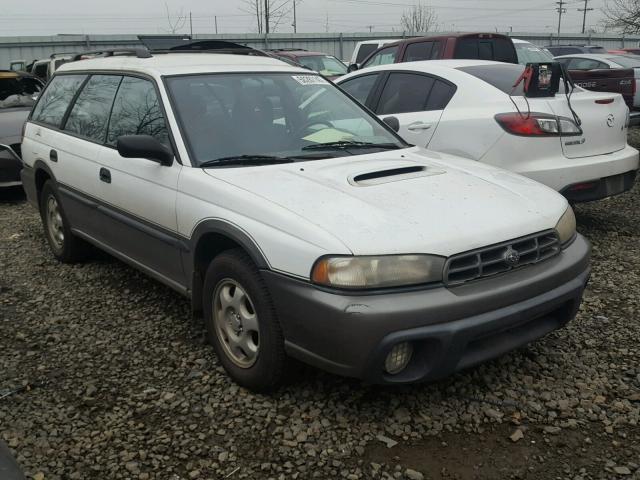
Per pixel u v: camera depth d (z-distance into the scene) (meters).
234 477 2.80
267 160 3.76
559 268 3.27
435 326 2.85
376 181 3.48
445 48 10.05
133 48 5.03
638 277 5.01
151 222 4.02
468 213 3.16
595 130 5.64
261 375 3.28
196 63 4.41
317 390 3.43
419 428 3.10
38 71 16.03
